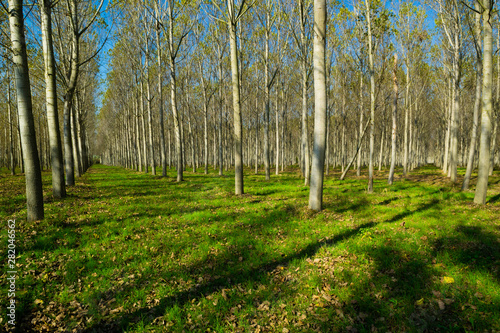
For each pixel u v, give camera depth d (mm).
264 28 18547
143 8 19375
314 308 3609
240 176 11547
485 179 8906
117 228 6578
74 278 4254
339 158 48125
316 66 7957
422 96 28594
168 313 3500
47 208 8148
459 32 15250
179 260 4977
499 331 3021
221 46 23719
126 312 3557
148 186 14688
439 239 5684
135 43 21922
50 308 3594
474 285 3938
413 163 33125
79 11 13141
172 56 16781
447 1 14852
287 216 7875
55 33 15742
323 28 7770
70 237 5809
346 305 3609
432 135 47156
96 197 10719
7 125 30750
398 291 3867
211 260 4984
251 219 7492
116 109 39719
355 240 5754
